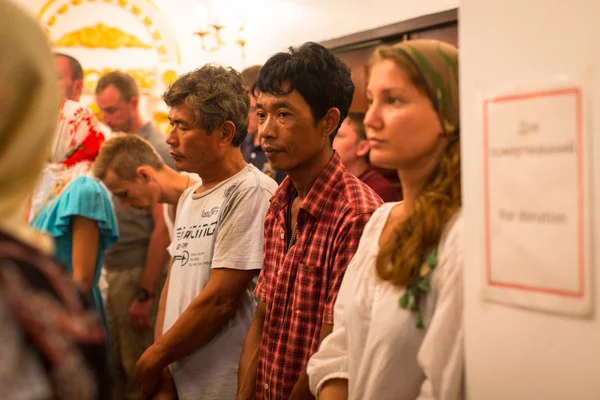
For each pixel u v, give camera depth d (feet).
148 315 9.75
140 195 7.47
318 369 3.87
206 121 5.64
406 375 3.38
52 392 2.05
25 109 2.35
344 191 4.71
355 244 4.45
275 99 4.76
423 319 3.34
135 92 10.84
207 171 5.85
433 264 3.31
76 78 10.02
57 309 2.15
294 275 4.80
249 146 10.25
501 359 2.88
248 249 5.46
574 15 2.55
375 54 3.59
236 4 14.12
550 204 2.65
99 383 2.31
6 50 2.26
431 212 3.36
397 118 3.42
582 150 2.54
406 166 3.51
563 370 2.64
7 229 2.32
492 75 2.87
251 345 5.24
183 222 6.06
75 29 14.51
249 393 5.09
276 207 5.20
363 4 10.78
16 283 2.06
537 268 2.71
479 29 2.92
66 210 6.97
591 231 2.54
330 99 4.78
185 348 5.46
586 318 2.56
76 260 7.06
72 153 7.95
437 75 3.37
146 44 14.93
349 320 3.70
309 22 12.17
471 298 3.03
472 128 2.97
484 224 2.93
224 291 5.44
